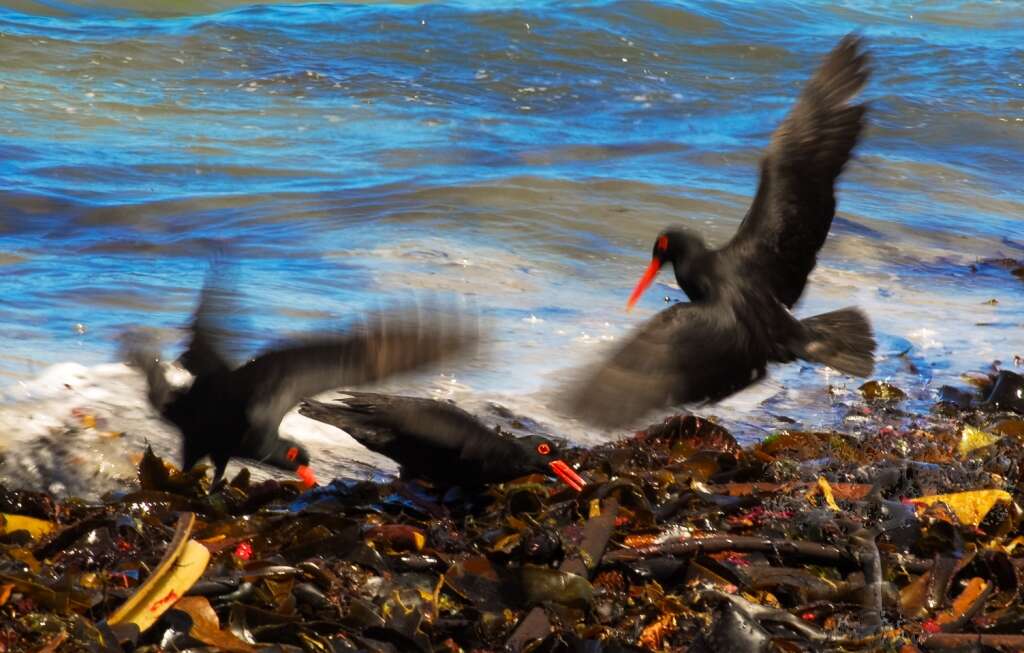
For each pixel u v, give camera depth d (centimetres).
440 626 714
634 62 3084
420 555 791
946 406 1306
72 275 1568
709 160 2397
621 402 818
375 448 932
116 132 2305
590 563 778
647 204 2053
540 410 1211
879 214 2169
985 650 714
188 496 906
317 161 2228
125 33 2927
